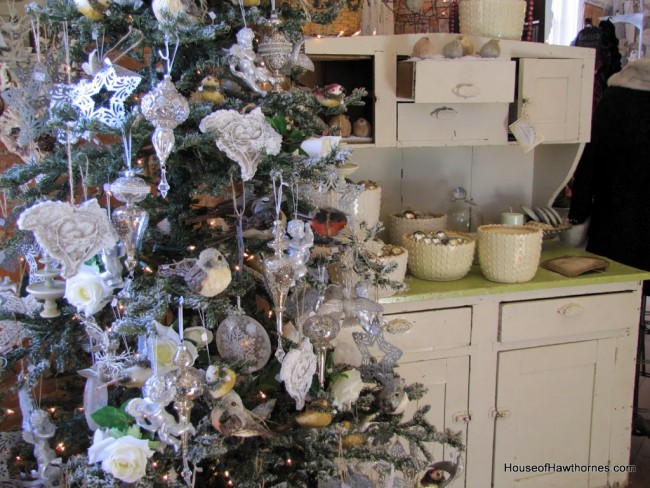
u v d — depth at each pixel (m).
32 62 1.39
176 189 1.23
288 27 1.30
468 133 1.97
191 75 1.21
